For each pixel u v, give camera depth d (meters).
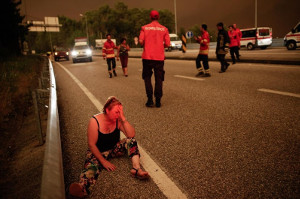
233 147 3.24
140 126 4.30
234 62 12.70
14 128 4.77
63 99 6.99
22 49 40.28
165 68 13.05
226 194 2.32
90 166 2.47
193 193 2.37
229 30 12.59
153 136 3.81
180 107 5.33
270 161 2.83
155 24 5.41
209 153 3.13
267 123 3.99
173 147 3.37
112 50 10.91
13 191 2.48
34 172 2.85
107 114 2.60
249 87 6.79
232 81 7.88
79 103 6.34
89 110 5.58
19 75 10.77
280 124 3.90
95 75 12.34
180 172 2.74
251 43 26.12
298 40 20.78
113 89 8.05
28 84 9.48
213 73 9.94
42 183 1.58
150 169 2.84
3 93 6.52
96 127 2.60
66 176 2.80
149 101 5.52
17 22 31.86
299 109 4.56
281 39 28.02
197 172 2.72
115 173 2.79
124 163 2.99
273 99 5.37
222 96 6.02
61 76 12.95
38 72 15.73
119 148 2.81
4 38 30.41
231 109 4.90
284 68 9.76
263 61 11.94
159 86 5.41
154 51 5.32
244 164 2.81
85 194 2.35
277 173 2.59
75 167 2.99
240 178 2.55
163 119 4.60
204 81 8.29
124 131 2.78
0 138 4.23
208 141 3.48
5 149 3.73
